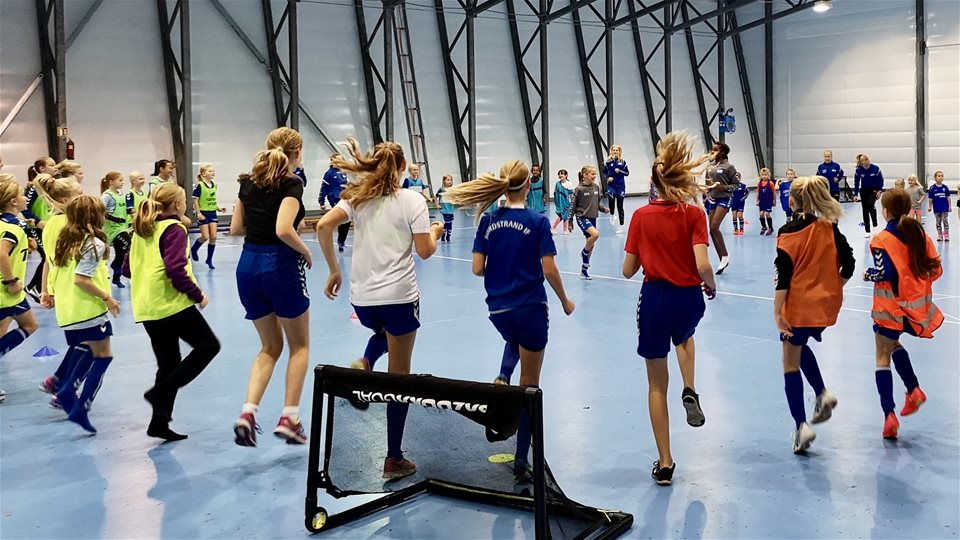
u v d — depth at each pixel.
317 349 7.69
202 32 21.22
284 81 22.48
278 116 22.42
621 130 29.73
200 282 12.11
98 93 19.72
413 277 4.70
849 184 30.98
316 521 3.99
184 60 20.12
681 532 3.83
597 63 29.09
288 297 4.73
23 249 6.26
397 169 4.67
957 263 12.51
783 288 4.68
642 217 4.52
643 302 4.51
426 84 25.05
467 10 25.20
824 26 31.05
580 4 26.00
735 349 7.27
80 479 4.64
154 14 20.47
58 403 5.68
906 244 4.87
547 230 4.64
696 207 4.45
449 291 10.82
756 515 3.98
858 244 15.52
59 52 18.48
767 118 32.72
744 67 32.91
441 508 4.25
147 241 5.20
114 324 8.95
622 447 4.96
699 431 5.20
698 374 6.50
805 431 4.68
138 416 5.79
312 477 3.98
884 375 4.93
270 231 4.75
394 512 4.21
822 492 4.22
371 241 4.64
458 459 4.24
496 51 26.56
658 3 27.50
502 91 26.73
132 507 4.26
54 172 10.79
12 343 6.28
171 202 5.27
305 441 4.79
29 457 5.01
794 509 4.03
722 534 3.79
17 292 6.21
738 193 17.64
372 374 3.88
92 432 5.42
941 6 28.50
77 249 5.33
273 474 4.69
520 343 4.77
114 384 6.60
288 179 4.77
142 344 7.97
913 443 4.86
